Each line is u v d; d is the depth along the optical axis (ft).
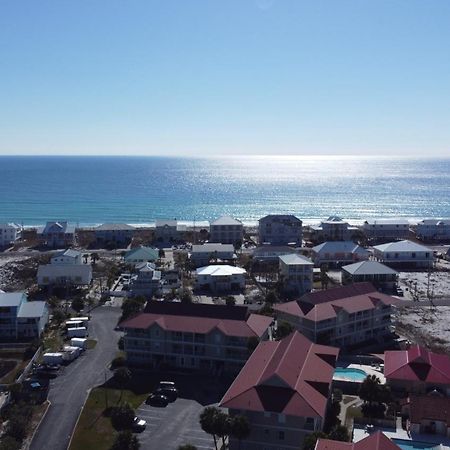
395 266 519.19
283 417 194.80
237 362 267.59
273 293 394.52
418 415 211.82
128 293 406.82
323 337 291.99
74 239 636.89
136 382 260.42
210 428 191.83
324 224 652.07
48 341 315.37
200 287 432.25
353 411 230.48
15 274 483.10
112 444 202.18
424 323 352.08
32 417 226.17
